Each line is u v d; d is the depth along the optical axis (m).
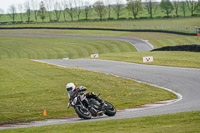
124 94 27.20
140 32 130.88
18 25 189.75
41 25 184.00
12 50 114.19
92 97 16.27
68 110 21.98
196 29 105.06
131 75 38.50
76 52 102.12
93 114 16.20
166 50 67.50
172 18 185.00
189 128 11.62
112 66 48.44
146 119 14.34
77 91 16.16
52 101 24.61
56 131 13.07
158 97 25.91
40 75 37.00
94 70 44.19
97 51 100.69
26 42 129.75
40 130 13.72
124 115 17.44
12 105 23.41
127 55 65.19
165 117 14.49
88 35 135.88
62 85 30.61
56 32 152.25
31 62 53.66
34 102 24.28
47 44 121.94
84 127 13.49
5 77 35.47
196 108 18.09
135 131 11.80
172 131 11.26
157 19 185.25
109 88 29.64
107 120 14.72
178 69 41.56
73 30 156.00
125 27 151.75
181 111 17.25
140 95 26.83
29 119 20.11
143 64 49.31
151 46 94.56
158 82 33.44
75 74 37.69
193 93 26.86
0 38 142.50
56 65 51.72
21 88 29.28
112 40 116.44
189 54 57.56
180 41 92.69
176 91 28.50
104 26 164.88
